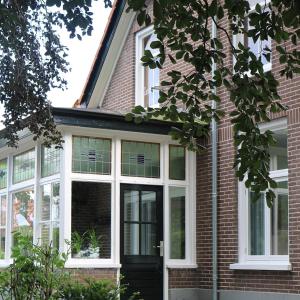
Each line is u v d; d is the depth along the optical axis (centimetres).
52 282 773
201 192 1396
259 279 1245
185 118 715
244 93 668
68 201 1255
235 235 1315
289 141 1216
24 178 1451
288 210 1208
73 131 1277
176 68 1518
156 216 1357
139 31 1689
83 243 1264
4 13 770
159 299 1333
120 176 1320
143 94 1677
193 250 1384
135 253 1319
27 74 888
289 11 576
